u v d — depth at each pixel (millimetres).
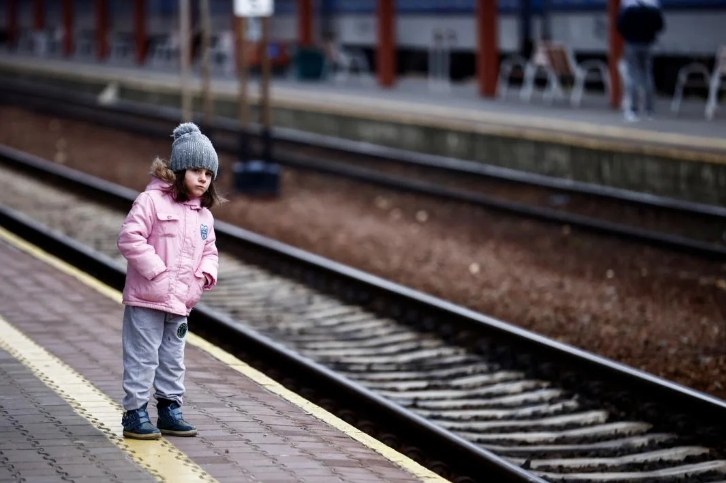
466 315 17047
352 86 46594
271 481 8805
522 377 15422
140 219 9227
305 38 52094
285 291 20219
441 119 34188
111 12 67062
